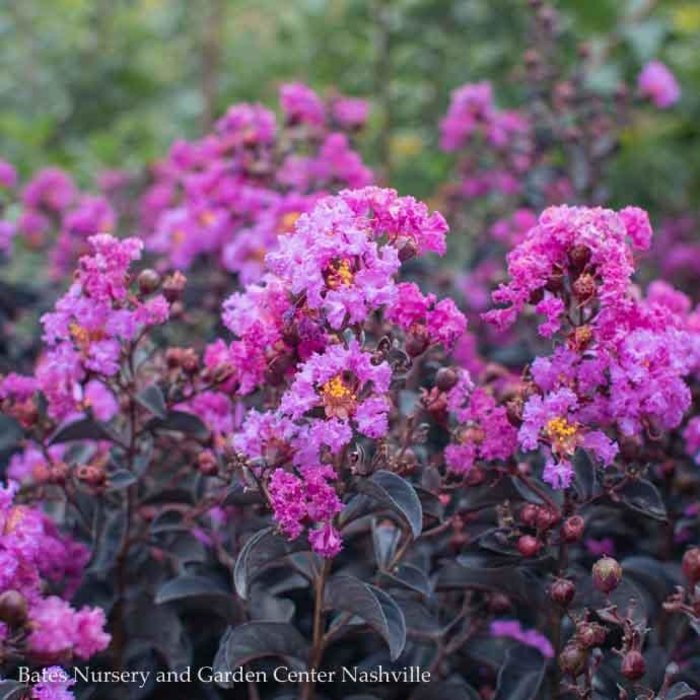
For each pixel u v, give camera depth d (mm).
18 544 688
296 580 770
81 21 2008
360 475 684
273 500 676
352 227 676
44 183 1195
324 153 984
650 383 696
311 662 726
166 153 1734
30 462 834
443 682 760
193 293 992
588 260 703
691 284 1299
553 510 707
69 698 680
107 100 1928
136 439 792
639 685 695
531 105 1157
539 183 1131
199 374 770
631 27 1397
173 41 2051
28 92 1919
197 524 789
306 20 1739
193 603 776
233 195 971
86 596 787
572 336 702
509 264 717
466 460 721
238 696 805
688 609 697
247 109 992
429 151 1521
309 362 667
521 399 715
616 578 685
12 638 673
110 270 739
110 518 796
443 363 841
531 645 763
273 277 706
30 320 1097
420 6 1487
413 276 1032
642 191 1478
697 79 1473
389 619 691
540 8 1196
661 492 806
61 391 758
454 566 744
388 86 1466
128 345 768
